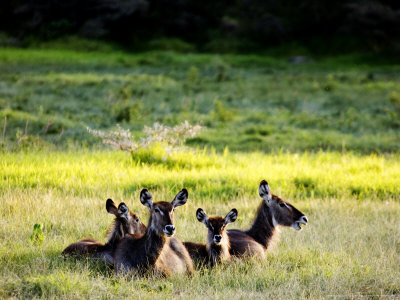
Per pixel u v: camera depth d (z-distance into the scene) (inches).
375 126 3767.2
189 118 3742.6
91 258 1160.8
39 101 4013.3
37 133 2957.7
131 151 2369.6
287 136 3351.4
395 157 2805.1
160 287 1026.1
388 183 2112.5
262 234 1337.4
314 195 1994.3
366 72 7150.6
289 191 1984.5
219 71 6688.0
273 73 6811.0
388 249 1382.9
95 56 7632.9
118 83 5118.1
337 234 1493.6
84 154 2503.7
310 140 3240.7
